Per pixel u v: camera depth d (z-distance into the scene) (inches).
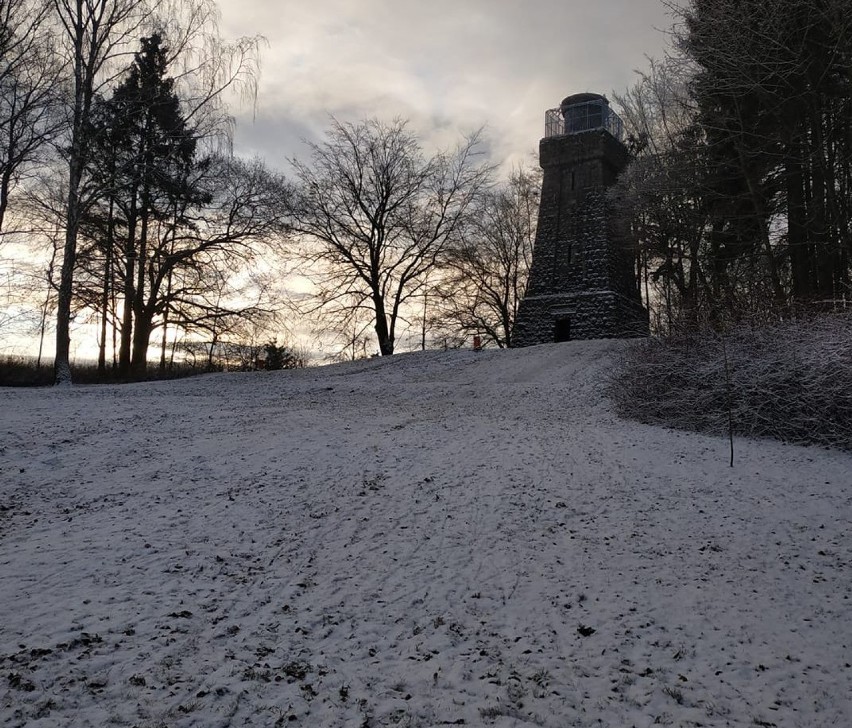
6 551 254.7
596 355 989.2
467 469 406.6
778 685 182.9
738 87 775.1
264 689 169.5
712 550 292.5
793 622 224.2
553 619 223.6
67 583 226.1
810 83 733.3
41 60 850.8
